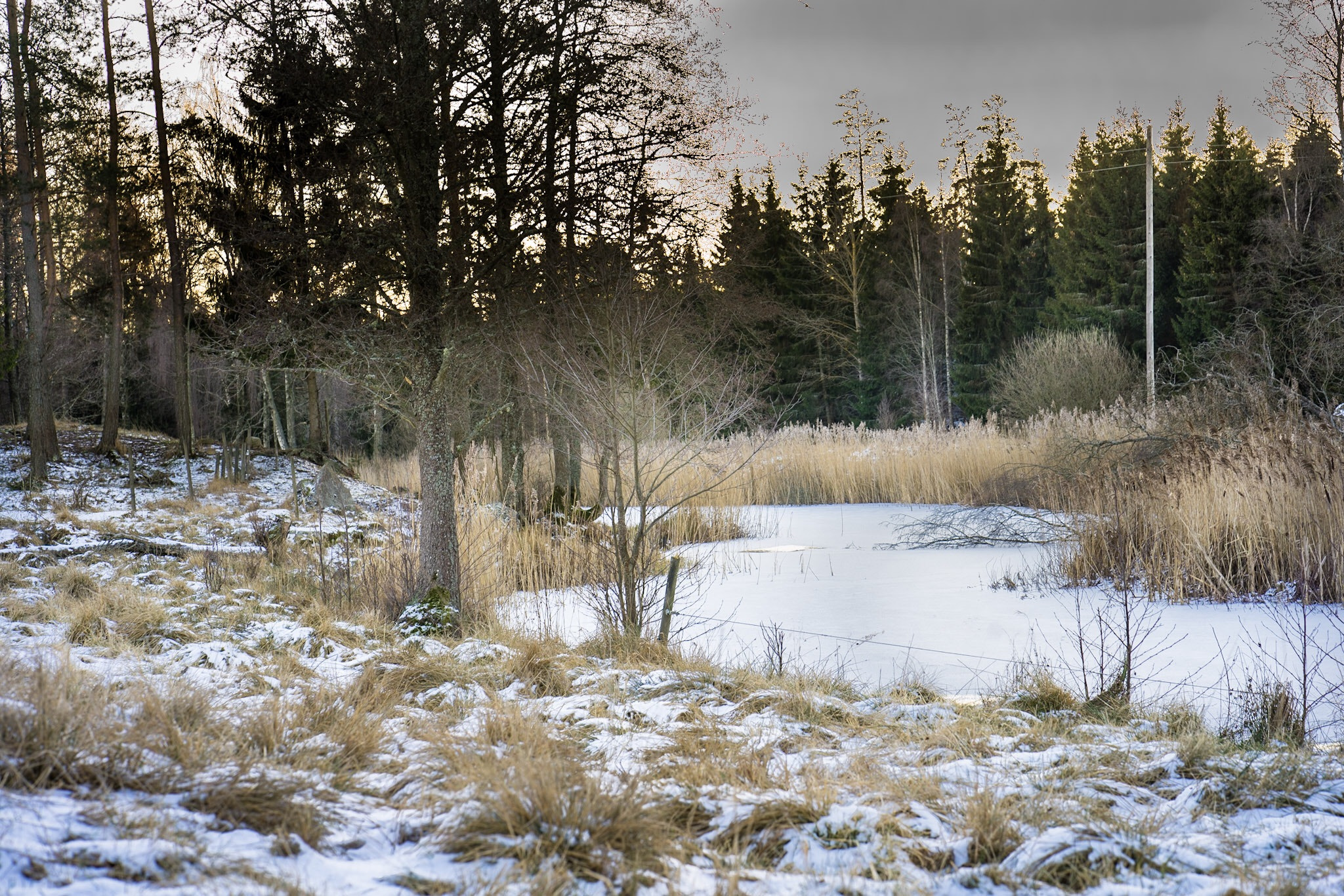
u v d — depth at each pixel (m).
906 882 3.26
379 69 8.76
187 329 25.72
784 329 42.75
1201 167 40.84
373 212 9.15
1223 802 4.16
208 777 3.76
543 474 18.44
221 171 22.78
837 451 23.78
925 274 44.50
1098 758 4.74
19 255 30.11
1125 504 12.27
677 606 10.91
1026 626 9.43
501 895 2.99
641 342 9.59
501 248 9.30
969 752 4.96
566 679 6.56
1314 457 10.93
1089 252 42.06
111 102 24.62
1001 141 45.94
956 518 17.80
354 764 4.42
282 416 37.56
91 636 7.10
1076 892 3.23
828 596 11.38
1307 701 6.51
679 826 3.77
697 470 19.34
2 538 12.70
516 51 9.32
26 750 3.65
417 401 9.64
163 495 21.64
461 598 9.90
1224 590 10.31
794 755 4.88
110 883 2.74
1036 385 27.58
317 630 7.89
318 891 2.90
